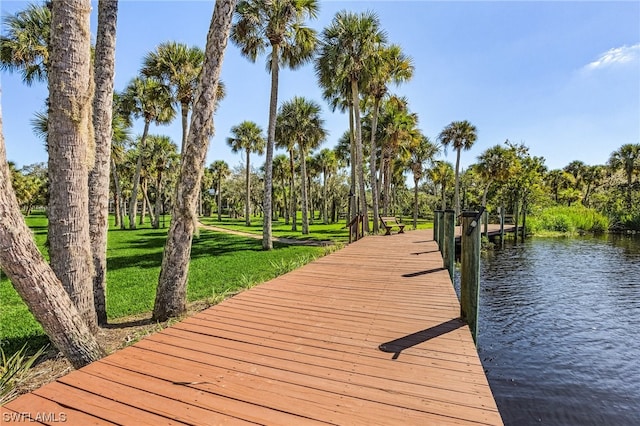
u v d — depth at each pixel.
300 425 1.75
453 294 4.47
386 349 2.73
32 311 2.69
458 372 2.32
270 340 2.94
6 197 2.47
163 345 2.82
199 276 9.20
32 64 11.55
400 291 4.64
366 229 17.08
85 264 4.03
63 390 2.11
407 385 2.15
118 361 2.52
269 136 15.38
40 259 2.67
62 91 3.66
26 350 4.23
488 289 11.15
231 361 2.52
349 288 4.82
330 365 2.45
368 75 16.38
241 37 15.06
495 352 6.46
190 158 5.09
